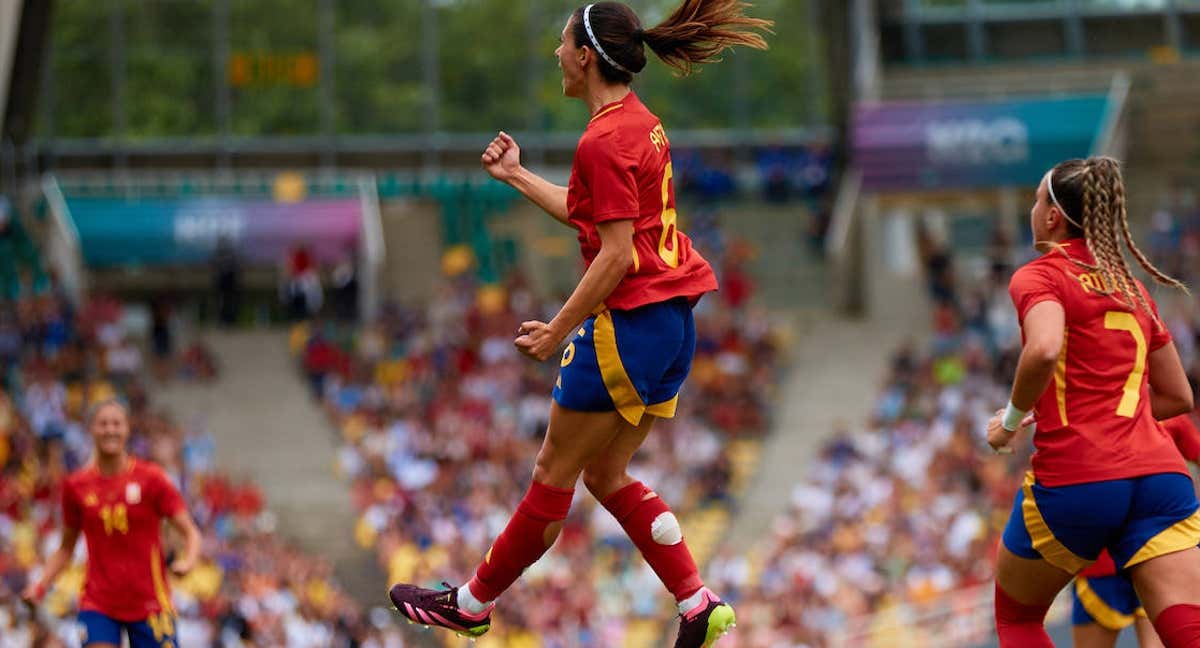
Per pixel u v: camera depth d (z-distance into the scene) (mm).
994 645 31578
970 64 111938
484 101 121125
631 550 69000
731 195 117125
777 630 58875
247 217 108938
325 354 95250
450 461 78375
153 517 24078
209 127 119188
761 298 108688
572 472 14711
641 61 14531
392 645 57875
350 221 109500
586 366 14391
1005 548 15625
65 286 100625
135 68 117875
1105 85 107312
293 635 55719
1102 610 20047
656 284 14297
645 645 63406
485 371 90500
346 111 120312
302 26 119562
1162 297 88562
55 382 80750
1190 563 14539
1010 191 105188
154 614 24047
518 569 14977
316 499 80938
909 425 81812
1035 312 14742
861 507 71875
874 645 56938
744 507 80750
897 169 104438
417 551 69438
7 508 65000
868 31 111750
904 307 105562
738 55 120938
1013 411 14961
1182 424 20031
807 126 122000
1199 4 111125
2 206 102125
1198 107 107625
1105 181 15102
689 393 88312
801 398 94250
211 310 109438
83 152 116938
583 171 14195
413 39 120688
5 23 81812
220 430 90438
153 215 108938
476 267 110062
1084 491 14711
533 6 121188
